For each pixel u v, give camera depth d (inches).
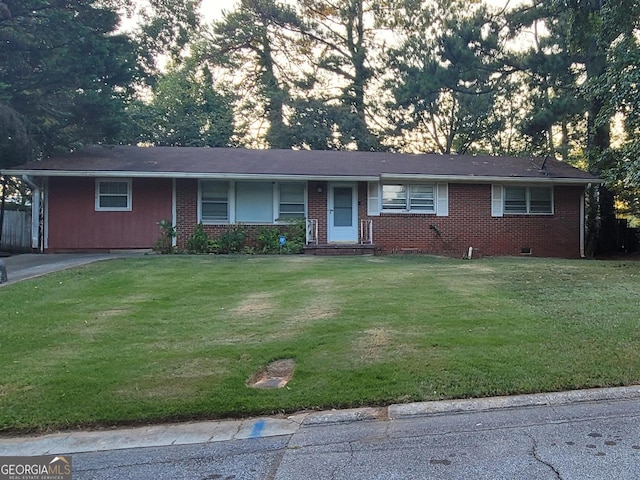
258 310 253.3
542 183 636.7
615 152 534.3
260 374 169.9
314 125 1119.6
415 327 215.6
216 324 225.9
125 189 574.6
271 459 118.6
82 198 566.6
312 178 575.8
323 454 120.6
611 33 469.7
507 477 108.6
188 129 1093.8
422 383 157.4
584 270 399.2
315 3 1179.9
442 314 238.5
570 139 949.2
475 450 121.6
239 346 193.0
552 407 146.5
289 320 231.5
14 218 705.0
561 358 177.0
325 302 269.4
